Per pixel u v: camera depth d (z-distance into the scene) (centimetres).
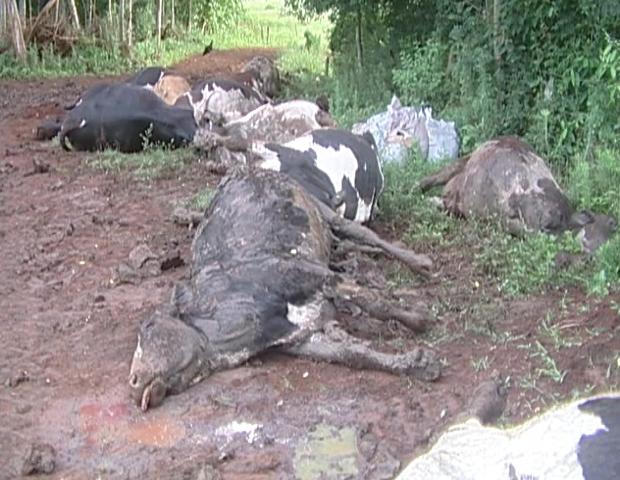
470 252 617
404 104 959
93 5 1705
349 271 546
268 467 386
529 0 809
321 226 540
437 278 576
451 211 685
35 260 615
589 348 477
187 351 440
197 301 468
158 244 638
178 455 396
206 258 503
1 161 865
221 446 403
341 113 952
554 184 650
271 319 465
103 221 688
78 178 805
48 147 917
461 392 440
